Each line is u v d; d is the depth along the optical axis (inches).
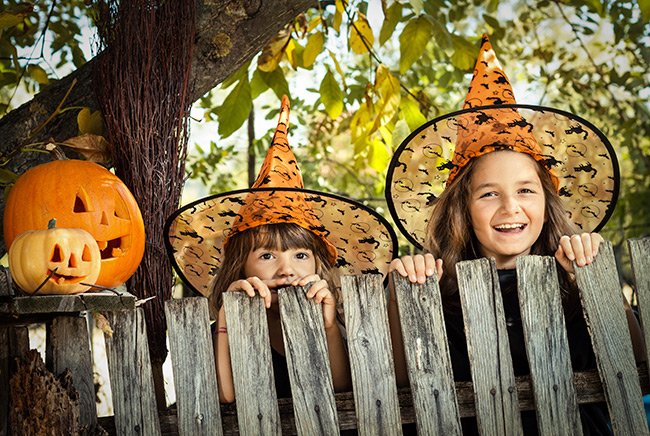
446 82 219.9
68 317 75.5
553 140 99.3
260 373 76.7
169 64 99.3
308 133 268.8
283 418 78.7
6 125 110.2
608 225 276.7
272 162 100.9
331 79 158.6
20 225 89.9
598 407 92.3
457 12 203.9
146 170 97.0
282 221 96.9
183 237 102.0
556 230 100.1
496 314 76.5
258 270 98.0
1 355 73.7
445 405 75.7
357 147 167.2
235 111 149.6
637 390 75.3
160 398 94.7
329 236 103.9
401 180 104.0
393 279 78.6
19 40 163.6
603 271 76.7
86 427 73.3
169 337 76.3
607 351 75.6
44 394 71.0
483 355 76.0
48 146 95.2
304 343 77.1
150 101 97.7
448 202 101.3
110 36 98.8
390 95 150.1
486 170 96.5
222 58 112.3
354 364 76.3
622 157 291.4
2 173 99.9
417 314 77.0
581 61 243.9
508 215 94.3
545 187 100.1
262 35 114.5
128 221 92.5
